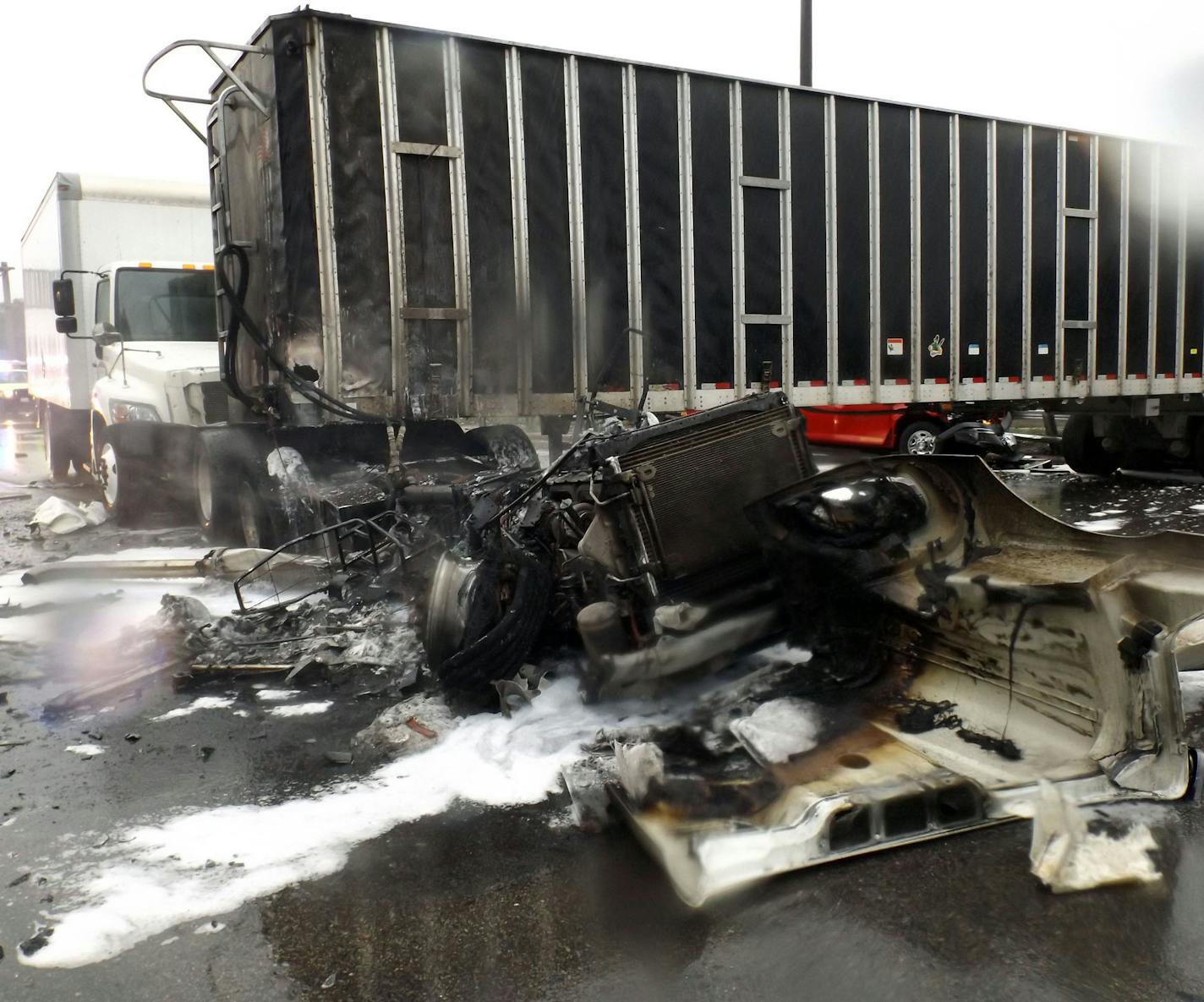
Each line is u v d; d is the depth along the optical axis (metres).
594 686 4.04
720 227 8.30
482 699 4.14
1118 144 10.82
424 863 3.01
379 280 6.91
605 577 4.14
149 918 2.72
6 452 20.48
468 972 2.46
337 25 6.66
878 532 3.90
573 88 7.53
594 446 4.18
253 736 4.15
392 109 6.88
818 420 14.28
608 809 3.21
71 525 9.48
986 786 3.08
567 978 2.43
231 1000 2.37
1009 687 3.49
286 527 6.99
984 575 3.53
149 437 9.12
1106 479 13.24
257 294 7.18
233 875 2.95
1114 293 11.02
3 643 5.59
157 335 10.35
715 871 2.76
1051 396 10.60
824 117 8.78
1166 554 3.05
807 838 2.84
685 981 2.40
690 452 4.27
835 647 4.13
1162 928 2.53
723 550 4.30
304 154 6.64
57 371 12.84
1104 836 2.88
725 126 8.25
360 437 7.50
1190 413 12.12
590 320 7.74
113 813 3.42
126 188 11.13
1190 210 11.52
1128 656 3.09
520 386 7.48
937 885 2.76
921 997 2.30
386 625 5.32
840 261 8.99
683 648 4.06
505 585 4.30
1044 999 2.28
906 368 9.50
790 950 2.51
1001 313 10.11
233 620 5.56
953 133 9.56
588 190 7.66
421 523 6.17
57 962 2.53
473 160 7.19
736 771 3.33
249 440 7.58
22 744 4.12
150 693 4.75
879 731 3.51
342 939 2.62
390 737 3.95
